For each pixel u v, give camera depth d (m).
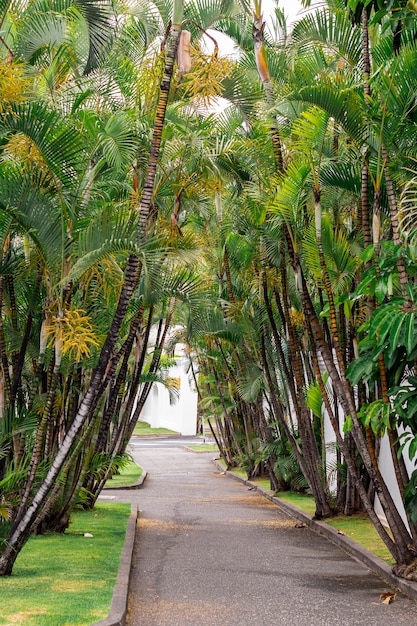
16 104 6.58
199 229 14.71
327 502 12.15
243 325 15.23
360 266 9.62
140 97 9.29
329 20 9.32
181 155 9.04
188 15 10.97
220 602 6.61
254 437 20.75
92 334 6.59
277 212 9.05
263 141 10.28
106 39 8.03
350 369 7.30
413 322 6.61
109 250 6.53
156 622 5.88
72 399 9.68
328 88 7.50
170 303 15.66
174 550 9.45
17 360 8.16
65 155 6.87
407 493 7.29
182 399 49.25
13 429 7.32
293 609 6.37
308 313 8.62
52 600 5.92
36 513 6.86
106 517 11.92
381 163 7.67
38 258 7.18
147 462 28.73
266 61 9.99
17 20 8.32
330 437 15.02
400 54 7.16
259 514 13.65
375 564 8.14
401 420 7.58
